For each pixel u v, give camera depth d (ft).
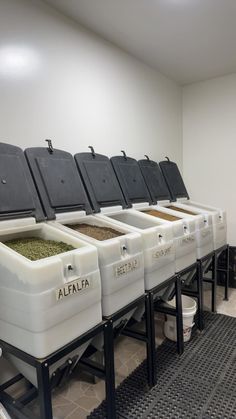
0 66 6.18
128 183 8.80
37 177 6.12
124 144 10.02
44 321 3.92
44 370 3.93
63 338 4.23
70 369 5.00
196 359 7.50
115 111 9.56
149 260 6.27
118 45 9.55
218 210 10.61
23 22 6.63
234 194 12.79
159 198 10.14
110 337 5.11
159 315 10.03
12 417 4.92
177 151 13.57
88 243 4.98
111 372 5.12
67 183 6.72
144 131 11.07
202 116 13.35
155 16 7.91
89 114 8.54
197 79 12.98
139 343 8.50
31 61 6.83
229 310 10.33
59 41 7.54
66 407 6.04
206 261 9.59
